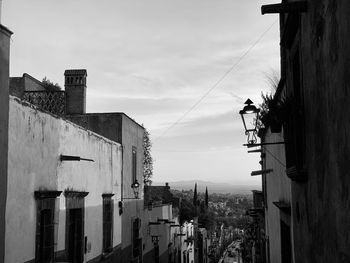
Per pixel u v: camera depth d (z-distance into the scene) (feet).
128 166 57.16
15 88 61.93
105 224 46.80
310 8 17.69
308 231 19.58
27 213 28.22
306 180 19.79
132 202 58.75
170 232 92.32
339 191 13.94
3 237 23.25
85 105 57.82
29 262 28.30
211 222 214.90
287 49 24.82
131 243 57.82
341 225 13.82
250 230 90.79
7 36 23.82
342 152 13.50
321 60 16.01
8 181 25.93
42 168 30.89
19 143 27.45
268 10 18.90
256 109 29.73
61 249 34.19
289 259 30.83
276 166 35.42
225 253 288.51
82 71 57.26
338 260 14.26
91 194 42.19
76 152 38.09
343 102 13.25
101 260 44.86
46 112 31.71
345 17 12.76
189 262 129.08
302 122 20.30
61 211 34.37
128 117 57.67
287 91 25.20
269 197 43.37
